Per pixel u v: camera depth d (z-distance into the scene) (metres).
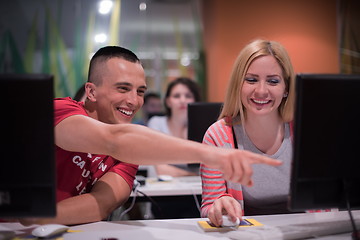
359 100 0.85
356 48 4.15
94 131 1.02
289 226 0.99
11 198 0.85
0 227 1.07
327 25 4.12
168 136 0.95
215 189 1.30
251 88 1.34
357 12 4.16
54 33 4.61
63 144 1.09
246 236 0.93
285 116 1.41
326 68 4.13
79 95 2.10
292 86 1.37
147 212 2.59
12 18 4.55
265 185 1.37
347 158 0.88
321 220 1.09
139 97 1.31
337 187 0.90
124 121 1.30
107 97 1.28
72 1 4.65
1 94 0.80
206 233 1.00
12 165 0.83
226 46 4.07
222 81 4.07
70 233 0.99
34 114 0.82
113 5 4.76
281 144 1.41
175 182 2.21
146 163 0.96
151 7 5.03
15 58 4.54
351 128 0.86
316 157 0.87
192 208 2.40
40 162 0.83
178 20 5.11
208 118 1.91
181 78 3.14
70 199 1.15
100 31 4.71
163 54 5.10
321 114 0.85
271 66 1.33
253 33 4.07
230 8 4.05
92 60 1.33
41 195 0.85
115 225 1.10
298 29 4.10
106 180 1.27
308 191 0.89
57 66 4.61
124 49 1.33
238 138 1.42
